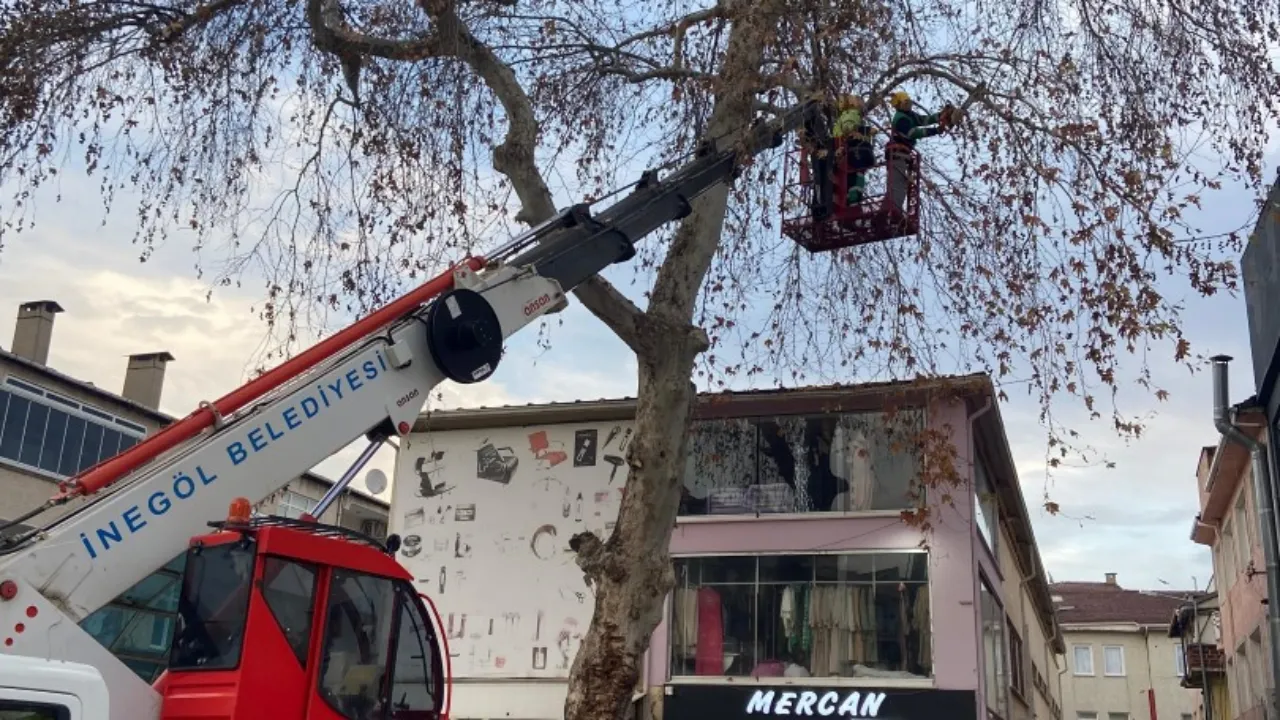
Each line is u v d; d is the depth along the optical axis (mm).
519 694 19391
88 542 5754
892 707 17250
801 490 19203
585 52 12008
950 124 10898
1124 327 9914
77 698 4746
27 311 28859
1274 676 16172
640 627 9539
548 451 20812
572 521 20234
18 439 24641
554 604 19812
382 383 7270
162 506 6098
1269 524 16594
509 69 10789
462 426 21391
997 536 22969
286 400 6781
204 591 6223
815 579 18516
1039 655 35812
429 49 10320
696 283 10508
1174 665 50094
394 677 6965
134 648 6777
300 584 6438
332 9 10586
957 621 17453
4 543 5836
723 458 19750
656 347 9984
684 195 9805
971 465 18078
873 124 11219
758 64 10477
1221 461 22219
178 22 9883
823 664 18047
